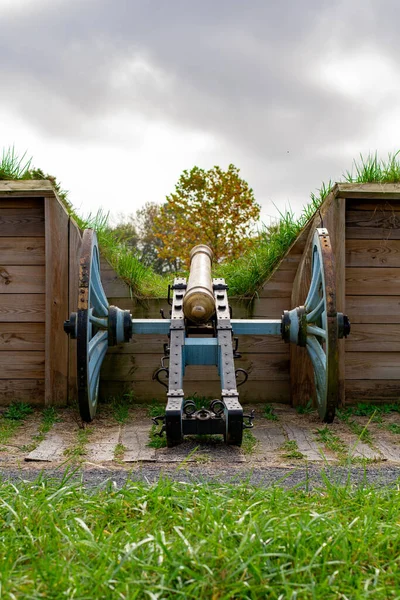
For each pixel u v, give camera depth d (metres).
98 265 6.13
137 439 5.32
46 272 6.49
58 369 6.50
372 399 6.71
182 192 19.30
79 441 5.23
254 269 7.41
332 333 5.34
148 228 27.36
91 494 3.51
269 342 7.13
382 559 2.70
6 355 6.64
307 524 2.79
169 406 4.93
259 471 4.27
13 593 2.35
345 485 3.59
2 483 3.58
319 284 5.93
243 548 2.54
